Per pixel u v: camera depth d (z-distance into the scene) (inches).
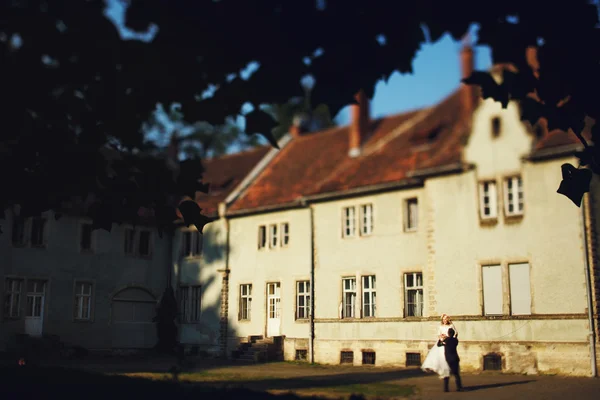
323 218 1214.9
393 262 1098.1
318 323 1179.9
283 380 816.3
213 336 1341.0
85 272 1304.1
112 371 912.9
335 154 1396.4
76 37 254.2
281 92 282.2
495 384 776.3
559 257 917.8
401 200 1109.7
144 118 335.3
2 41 252.8
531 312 930.7
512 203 978.1
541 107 321.1
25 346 1166.3
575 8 277.9
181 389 547.8
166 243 1464.1
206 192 374.0
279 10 262.8
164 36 264.7
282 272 1259.2
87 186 363.9
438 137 1187.3
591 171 331.3
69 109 308.5
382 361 1080.8
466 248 1003.9
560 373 892.6
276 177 1430.9
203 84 285.1
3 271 1168.8
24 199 363.6
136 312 1392.7
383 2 264.8
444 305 1013.8
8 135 315.6
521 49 294.0
